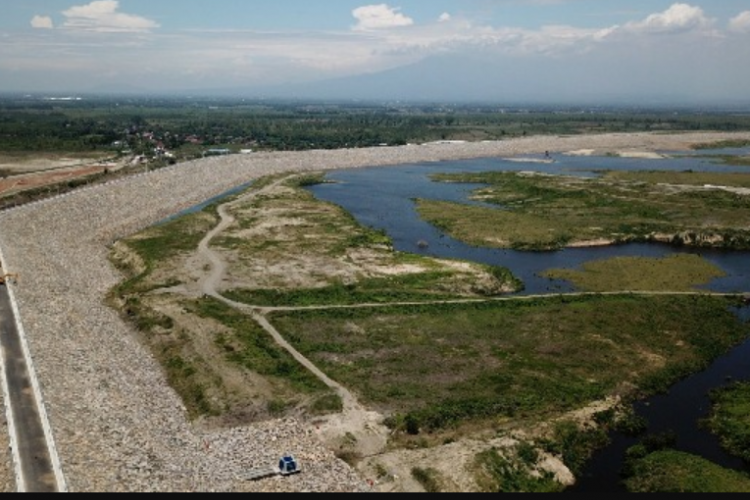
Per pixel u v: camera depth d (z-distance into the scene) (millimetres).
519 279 104062
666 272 109000
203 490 45469
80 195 134625
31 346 64812
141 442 51469
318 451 53688
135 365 68562
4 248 98625
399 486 49656
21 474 44188
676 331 82750
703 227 136625
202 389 64062
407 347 75875
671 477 51406
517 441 55906
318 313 85562
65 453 47062
